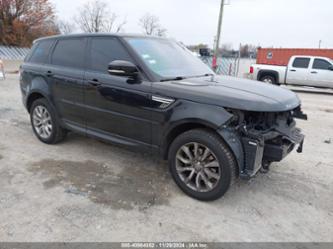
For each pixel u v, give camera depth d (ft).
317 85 43.45
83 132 13.08
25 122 19.19
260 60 63.52
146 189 10.66
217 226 8.67
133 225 8.56
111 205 9.53
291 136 10.03
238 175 9.36
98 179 11.32
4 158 13.07
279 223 8.92
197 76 12.05
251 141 8.84
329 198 10.46
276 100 9.36
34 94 15.02
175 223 8.74
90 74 12.09
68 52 13.47
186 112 9.43
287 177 12.02
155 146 10.68
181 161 10.23
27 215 8.85
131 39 11.72
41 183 10.85
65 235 8.02
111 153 14.01
